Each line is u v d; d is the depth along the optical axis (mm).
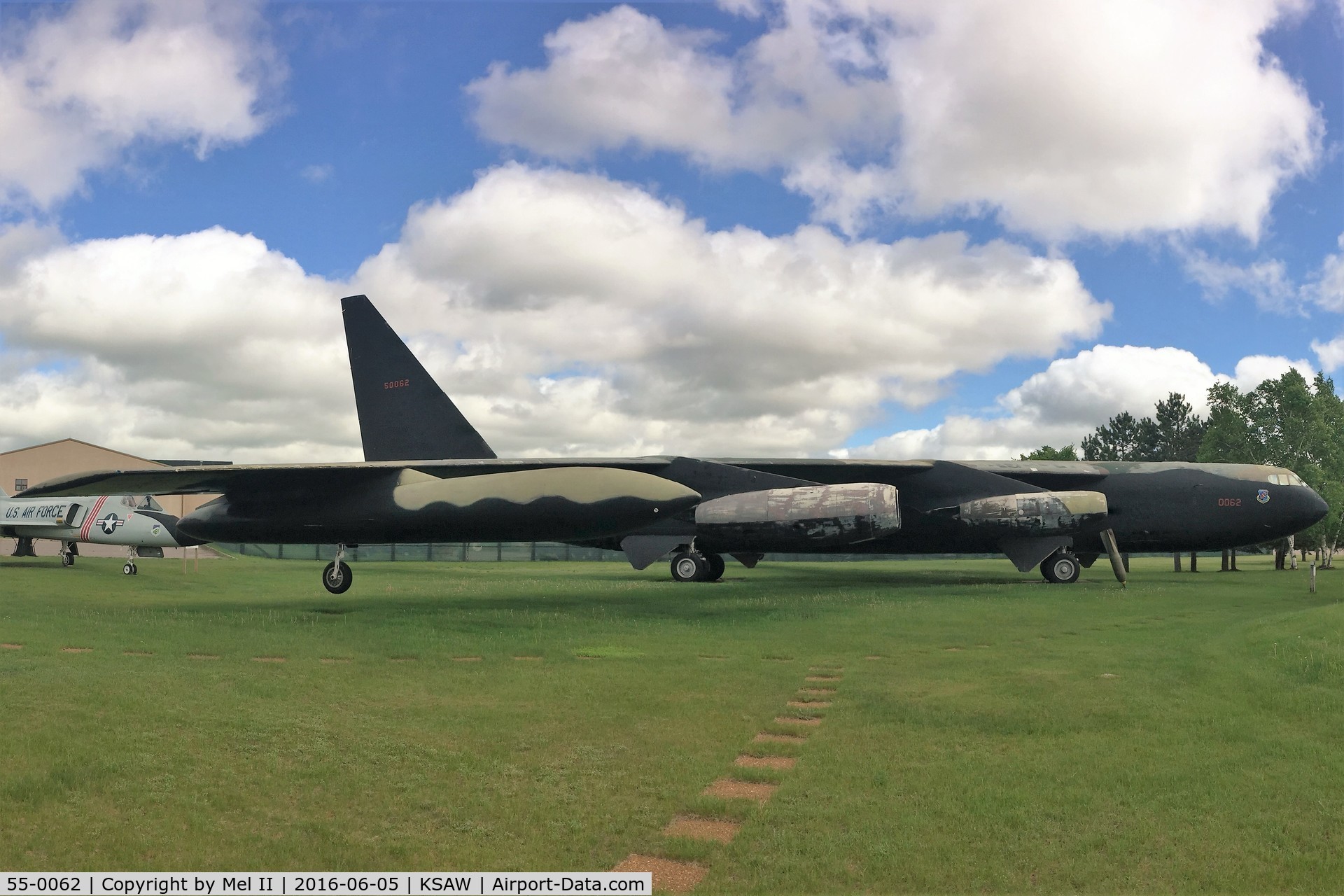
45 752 5812
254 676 8664
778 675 9125
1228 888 4184
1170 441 81438
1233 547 22969
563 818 5000
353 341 22016
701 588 20594
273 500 17281
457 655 10297
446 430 21344
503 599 17391
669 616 14320
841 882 4242
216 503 17781
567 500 15641
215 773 5570
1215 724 6883
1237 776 5652
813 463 21406
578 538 16562
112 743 6074
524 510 15836
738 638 11859
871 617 14211
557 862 4453
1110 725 6906
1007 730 6785
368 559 48281
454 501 16234
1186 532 22422
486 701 7754
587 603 16609
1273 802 5199
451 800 5230
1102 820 4969
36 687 7777
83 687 7852
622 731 6766
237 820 4875
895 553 22984
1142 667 9508
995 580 24109
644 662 9922
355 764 5812
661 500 15492
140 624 12547
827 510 17703
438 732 6656
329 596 18203
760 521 18031
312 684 8367
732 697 7973
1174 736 6562
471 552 48312
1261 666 8789
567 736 6590
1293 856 4492
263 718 6906
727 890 4160
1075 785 5496
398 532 16859
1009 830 4836
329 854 4473
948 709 7465
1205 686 8367
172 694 7645
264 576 25188
